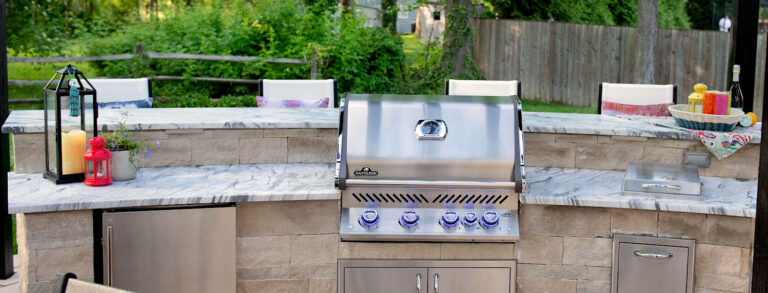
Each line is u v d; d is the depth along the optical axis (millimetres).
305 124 3691
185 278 3127
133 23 10820
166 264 3094
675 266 3172
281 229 3244
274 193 3139
